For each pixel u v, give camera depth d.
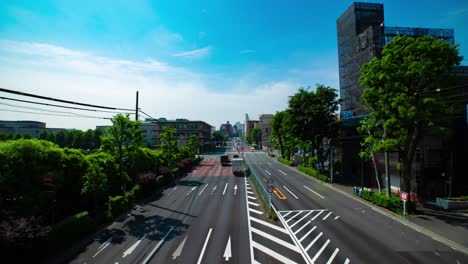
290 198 24.80
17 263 10.77
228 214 19.66
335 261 11.98
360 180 33.97
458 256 12.41
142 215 19.67
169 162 39.50
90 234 15.68
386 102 18.67
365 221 17.77
